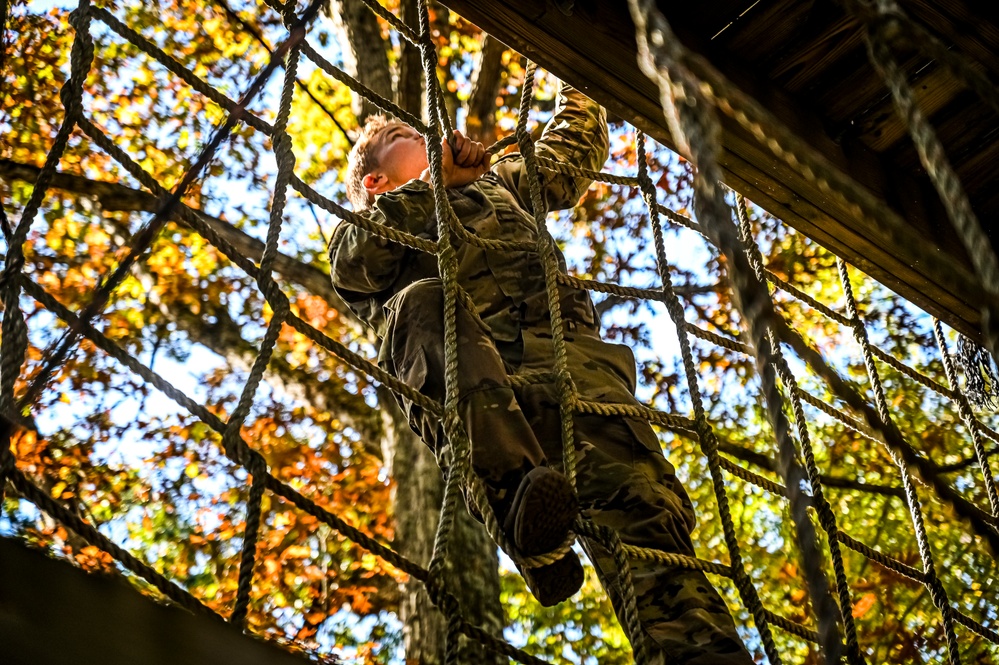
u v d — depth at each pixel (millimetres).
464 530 7301
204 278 10883
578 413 2795
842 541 3457
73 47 2316
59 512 1662
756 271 3711
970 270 3531
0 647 1116
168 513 10984
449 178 3293
